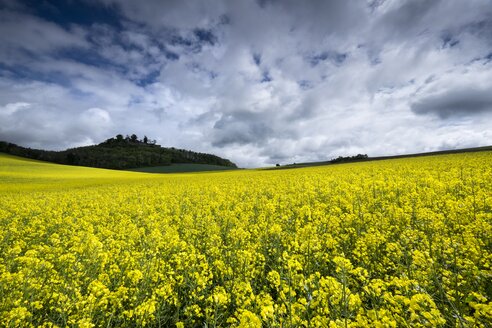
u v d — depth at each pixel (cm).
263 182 2633
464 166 2116
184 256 651
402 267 508
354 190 1334
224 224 1052
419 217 764
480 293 391
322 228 840
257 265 662
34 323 490
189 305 528
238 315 388
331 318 377
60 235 1110
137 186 3356
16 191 3203
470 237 570
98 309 498
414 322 341
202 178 4434
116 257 721
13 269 712
